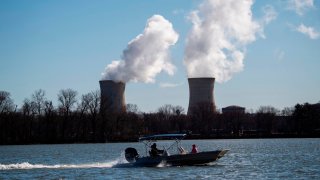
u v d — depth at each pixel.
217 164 72.19
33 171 62.78
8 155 113.94
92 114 189.50
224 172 60.69
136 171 61.03
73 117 188.38
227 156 94.19
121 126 193.88
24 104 185.00
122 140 191.88
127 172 60.31
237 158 87.62
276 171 62.81
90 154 113.88
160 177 55.78
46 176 57.97
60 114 187.12
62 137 185.50
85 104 190.62
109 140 190.50
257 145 153.12
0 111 177.50
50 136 183.75
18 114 181.00
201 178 55.22
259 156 93.31
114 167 66.00
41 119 185.62
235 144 166.62
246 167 67.81
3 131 177.25
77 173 60.28
